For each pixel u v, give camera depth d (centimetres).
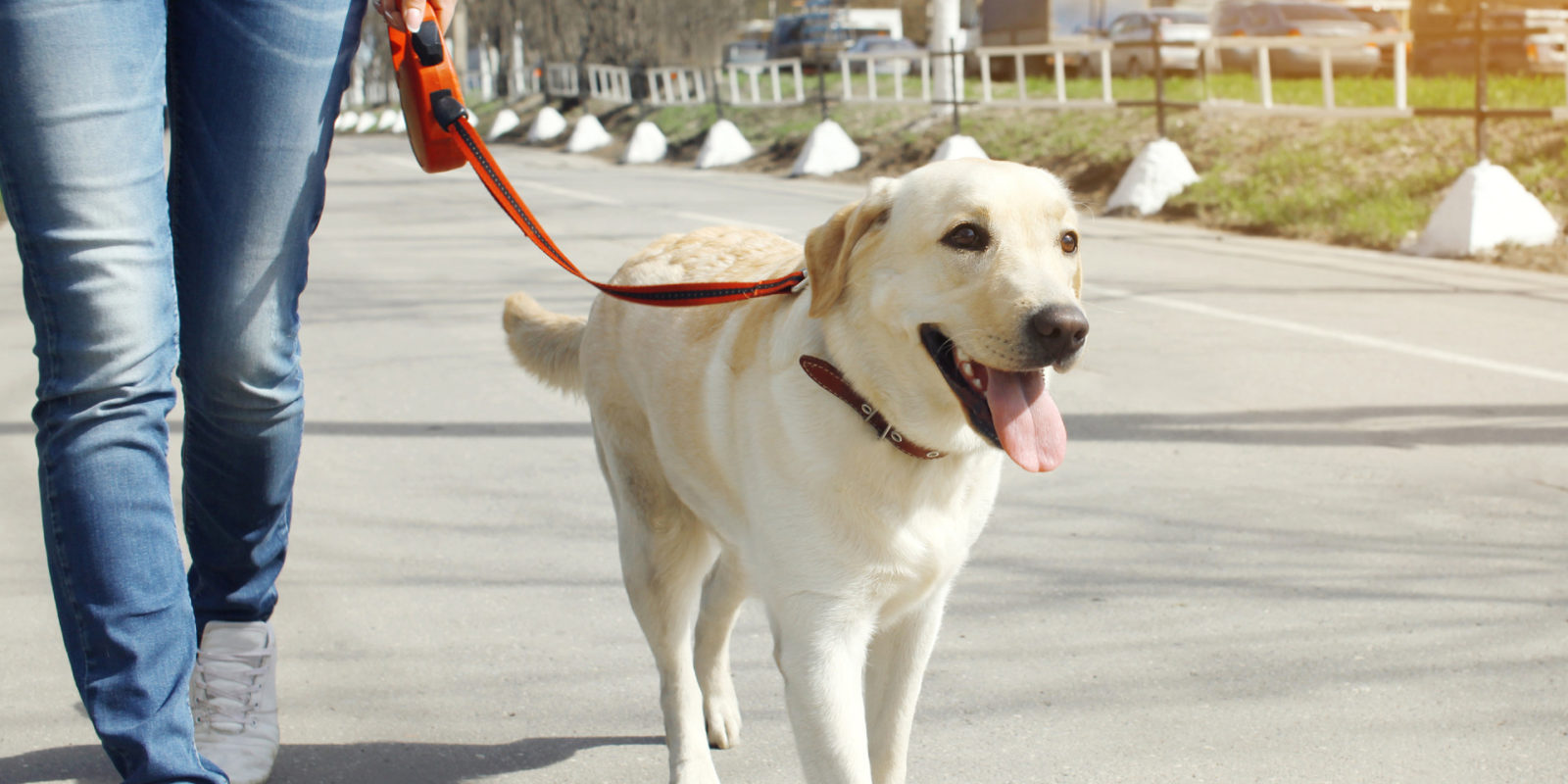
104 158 201
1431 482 454
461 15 4238
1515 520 415
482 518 438
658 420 280
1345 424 526
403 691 310
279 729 288
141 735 208
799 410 233
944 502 240
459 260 984
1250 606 353
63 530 206
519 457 510
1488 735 278
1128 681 310
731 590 289
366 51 5162
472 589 375
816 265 238
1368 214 989
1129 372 616
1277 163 1144
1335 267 878
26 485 470
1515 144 1053
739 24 2680
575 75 2986
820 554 232
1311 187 1084
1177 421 538
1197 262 904
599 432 311
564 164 2017
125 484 207
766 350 248
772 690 317
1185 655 324
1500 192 905
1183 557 392
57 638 336
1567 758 268
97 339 204
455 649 334
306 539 418
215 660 268
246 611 273
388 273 930
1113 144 1330
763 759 284
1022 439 229
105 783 263
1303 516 424
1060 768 270
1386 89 1360
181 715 214
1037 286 228
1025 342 224
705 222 1140
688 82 2658
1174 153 1171
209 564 269
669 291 269
